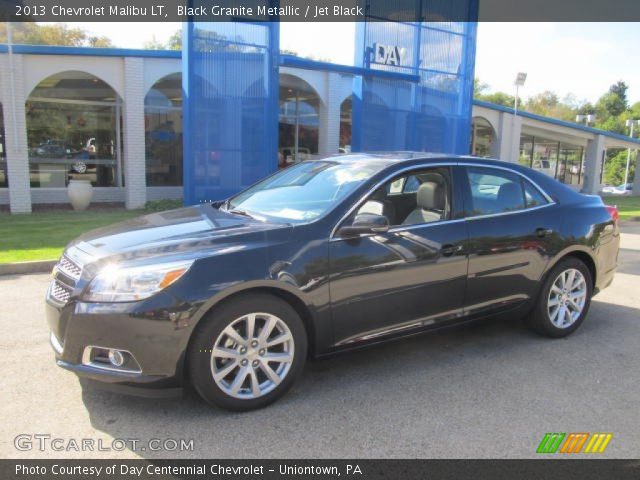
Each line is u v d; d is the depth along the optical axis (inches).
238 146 432.1
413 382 157.9
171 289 127.0
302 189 174.1
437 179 174.2
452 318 172.4
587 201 209.6
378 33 485.4
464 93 544.7
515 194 190.1
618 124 3489.2
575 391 154.3
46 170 582.2
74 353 129.3
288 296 141.9
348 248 149.3
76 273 134.1
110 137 606.9
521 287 185.9
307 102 703.1
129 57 536.1
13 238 364.5
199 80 410.9
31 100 563.5
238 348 135.4
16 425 129.3
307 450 121.5
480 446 124.6
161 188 623.8
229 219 160.7
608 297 263.6
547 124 961.5
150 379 126.9
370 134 495.2
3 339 183.9
